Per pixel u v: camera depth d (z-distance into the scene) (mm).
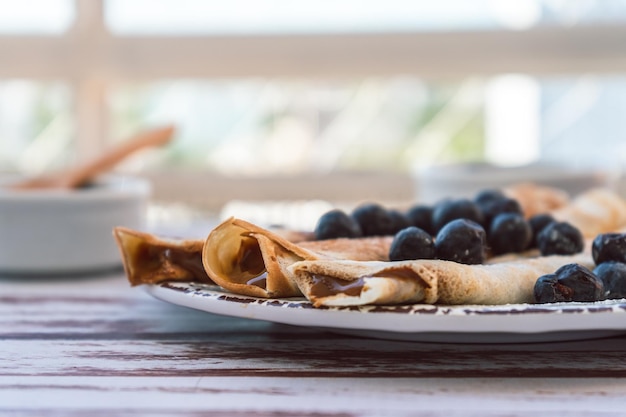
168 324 413
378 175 966
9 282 500
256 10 987
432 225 447
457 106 1014
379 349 375
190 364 361
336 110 1012
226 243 381
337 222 433
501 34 958
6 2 968
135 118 1003
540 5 976
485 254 407
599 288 370
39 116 993
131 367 359
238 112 1011
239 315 365
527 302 378
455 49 961
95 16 960
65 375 351
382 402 328
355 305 349
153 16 987
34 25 973
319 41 970
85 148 977
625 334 383
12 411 323
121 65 971
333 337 391
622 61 958
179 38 970
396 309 346
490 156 1019
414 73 969
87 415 320
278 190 963
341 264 354
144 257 409
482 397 331
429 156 1019
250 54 973
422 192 617
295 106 1012
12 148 994
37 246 496
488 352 372
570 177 595
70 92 981
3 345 385
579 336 369
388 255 405
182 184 963
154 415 320
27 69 965
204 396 333
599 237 399
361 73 971
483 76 967
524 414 320
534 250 446
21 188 531
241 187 963
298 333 396
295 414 320
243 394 334
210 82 993
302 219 947
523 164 657
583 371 352
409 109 1012
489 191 477
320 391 336
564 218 502
